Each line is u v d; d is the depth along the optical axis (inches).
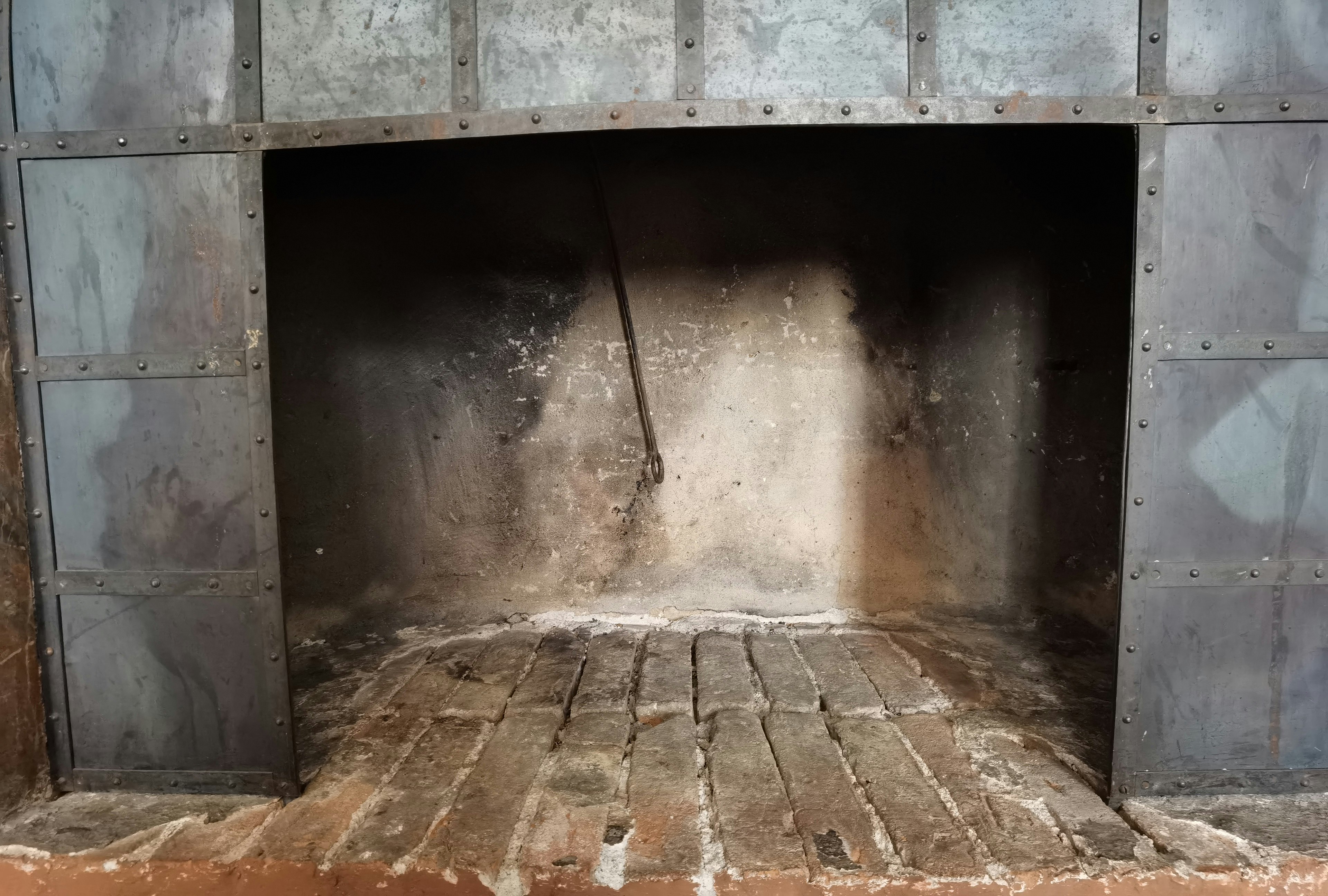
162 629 91.8
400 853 79.4
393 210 137.7
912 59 84.7
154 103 87.5
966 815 85.5
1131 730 88.8
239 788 92.6
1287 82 84.2
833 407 148.3
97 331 89.6
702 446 148.6
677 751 100.1
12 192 88.9
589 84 85.5
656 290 145.3
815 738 103.5
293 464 137.8
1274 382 86.4
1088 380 137.7
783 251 144.8
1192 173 84.7
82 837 84.6
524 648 136.3
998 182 139.6
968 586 149.2
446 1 85.5
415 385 144.6
